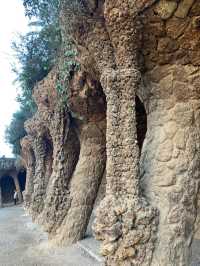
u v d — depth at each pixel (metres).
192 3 3.52
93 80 6.60
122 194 3.90
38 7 7.79
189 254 3.96
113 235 3.71
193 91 4.17
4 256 8.30
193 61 4.07
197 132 4.20
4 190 28.34
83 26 4.65
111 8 3.80
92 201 8.62
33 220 13.15
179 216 3.92
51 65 10.20
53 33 8.47
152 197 4.03
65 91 7.33
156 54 4.11
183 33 3.83
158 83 4.29
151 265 3.74
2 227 13.52
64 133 8.91
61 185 8.84
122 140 3.94
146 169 4.20
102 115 7.89
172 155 4.08
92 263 6.77
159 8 3.64
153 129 4.34
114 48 4.04
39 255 8.02
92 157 8.48
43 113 9.94
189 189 4.03
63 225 8.60
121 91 3.96
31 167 16.48
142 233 3.75
